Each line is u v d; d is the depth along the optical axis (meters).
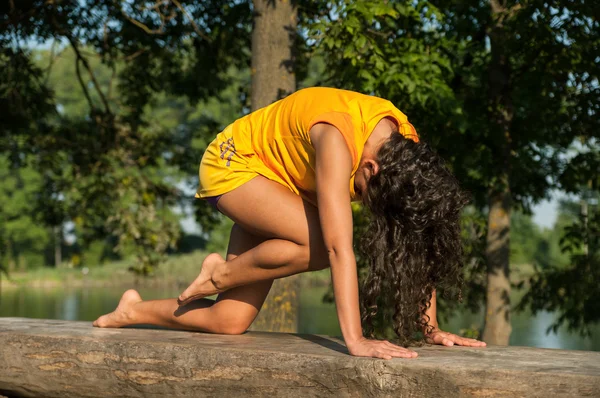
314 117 2.54
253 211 2.79
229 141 2.90
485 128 7.29
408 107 6.79
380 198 2.51
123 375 2.83
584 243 9.12
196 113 38.25
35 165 11.61
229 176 2.84
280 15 6.04
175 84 11.14
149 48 10.23
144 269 11.27
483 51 7.91
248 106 9.65
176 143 12.23
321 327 14.38
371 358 2.34
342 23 5.98
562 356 2.40
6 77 9.88
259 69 6.02
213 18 9.69
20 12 9.33
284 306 5.79
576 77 7.37
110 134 10.98
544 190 9.34
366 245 2.53
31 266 48.69
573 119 7.94
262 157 2.83
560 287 8.87
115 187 10.88
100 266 43.78
